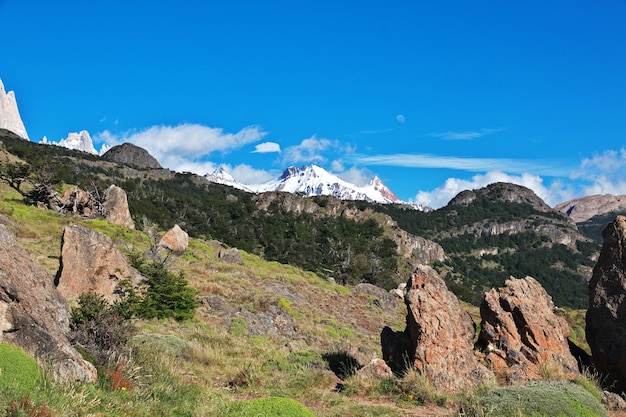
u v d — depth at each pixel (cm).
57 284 2194
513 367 1470
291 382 1410
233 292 3027
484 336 1561
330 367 1608
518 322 1545
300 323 2764
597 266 1642
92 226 4444
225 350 1827
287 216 14700
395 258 11325
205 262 4028
